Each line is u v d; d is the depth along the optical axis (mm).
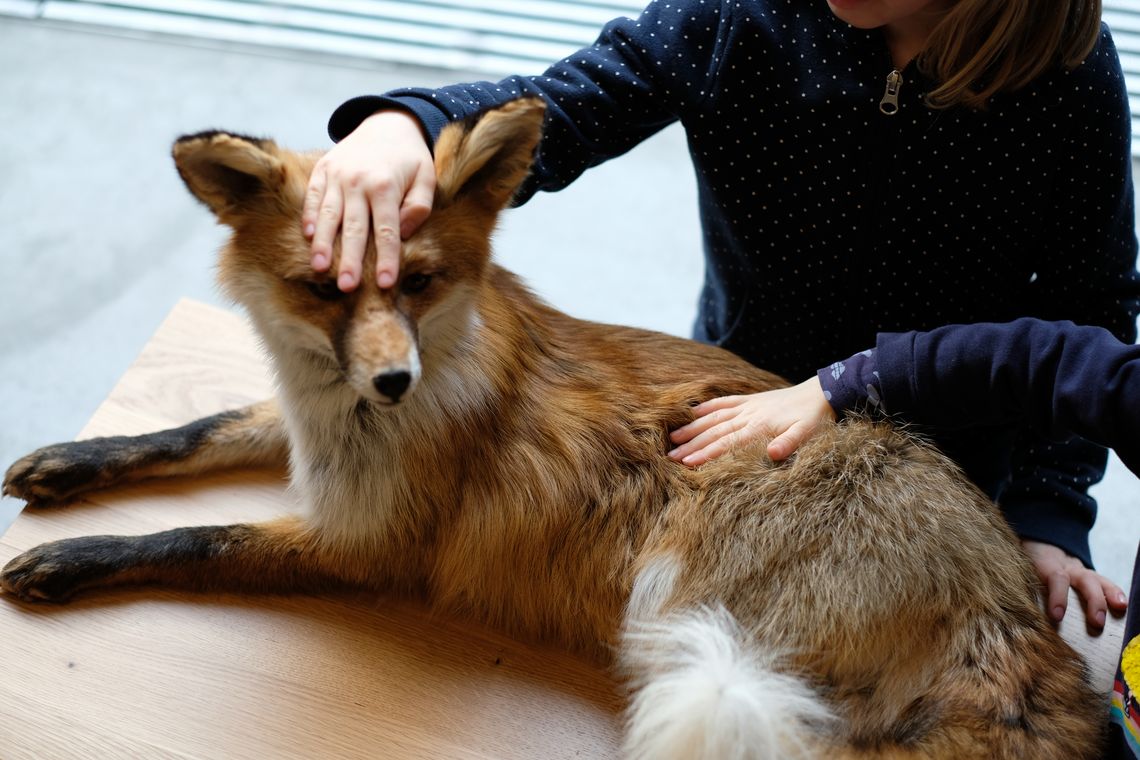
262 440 1637
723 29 1566
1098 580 1606
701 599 1381
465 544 1462
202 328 1879
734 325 1919
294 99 3260
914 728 1268
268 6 3406
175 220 3047
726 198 1698
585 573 1450
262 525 1481
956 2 1421
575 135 1586
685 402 1532
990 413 1425
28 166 3117
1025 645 1312
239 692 1331
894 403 1451
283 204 1269
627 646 1403
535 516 1448
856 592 1321
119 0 3445
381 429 1409
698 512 1422
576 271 3031
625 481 1467
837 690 1317
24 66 3352
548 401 1489
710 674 1223
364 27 3355
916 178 1561
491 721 1346
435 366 1394
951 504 1387
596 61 1607
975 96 1438
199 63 3361
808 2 1536
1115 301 1654
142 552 1413
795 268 1737
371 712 1334
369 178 1219
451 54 3301
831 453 1424
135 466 1569
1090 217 1572
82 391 2689
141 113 3246
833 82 1524
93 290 2887
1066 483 1726
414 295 1282
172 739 1268
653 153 3354
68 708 1283
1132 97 2881
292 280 1259
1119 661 1395
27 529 1498
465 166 1272
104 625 1384
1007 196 1565
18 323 2803
